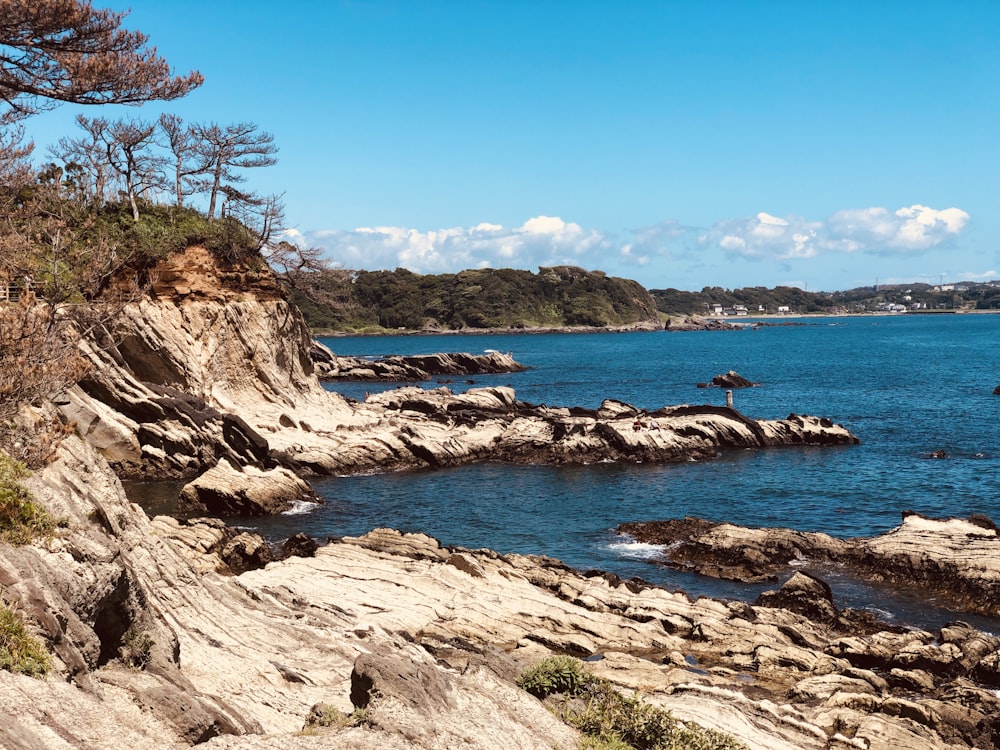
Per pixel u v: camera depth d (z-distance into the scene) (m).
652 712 17.17
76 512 15.91
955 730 20.78
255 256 69.12
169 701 12.59
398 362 130.12
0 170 33.56
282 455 55.09
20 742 9.91
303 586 28.48
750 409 92.19
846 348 197.50
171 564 20.30
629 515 45.47
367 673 14.37
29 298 18.61
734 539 36.47
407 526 43.28
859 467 57.62
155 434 51.31
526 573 32.25
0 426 17.20
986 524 35.09
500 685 16.58
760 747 17.95
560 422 65.50
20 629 11.70
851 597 31.78
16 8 27.45
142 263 60.69
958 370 133.38
